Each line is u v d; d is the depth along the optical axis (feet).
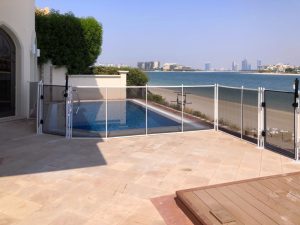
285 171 19.65
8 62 36.83
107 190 16.34
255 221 12.35
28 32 38.65
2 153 23.04
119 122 40.14
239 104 29.30
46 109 30.55
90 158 22.04
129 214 13.79
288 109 24.02
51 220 13.15
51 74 58.54
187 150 24.58
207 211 13.16
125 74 65.46
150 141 27.61
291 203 13.98
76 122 39.65
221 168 20.13
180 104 40.52
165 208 14.40
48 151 23.76
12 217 13.34
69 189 16.39
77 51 61.21
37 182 17.33
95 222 13.05
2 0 34.24
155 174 18.83
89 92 59.41
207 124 34.63
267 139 25.63
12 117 37.24
